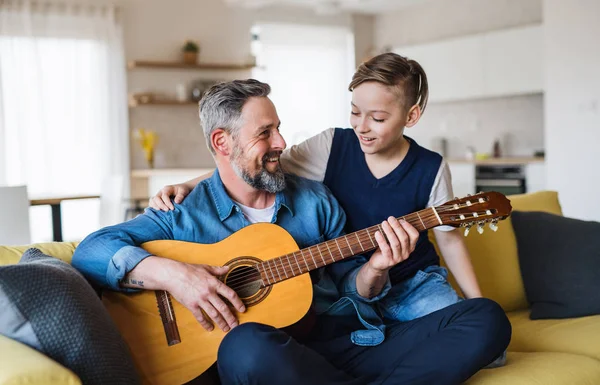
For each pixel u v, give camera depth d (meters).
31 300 1.29
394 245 1.71
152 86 7.12
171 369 1.59
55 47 6.54
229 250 1.75
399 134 1.97
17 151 6.40
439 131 7.98
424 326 1.76
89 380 1.29
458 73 7.34
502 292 2.54
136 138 7.05
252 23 7.65
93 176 6.73
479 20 7.50
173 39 7.22
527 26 6.68
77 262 1.70
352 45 8.36
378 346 1.79
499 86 6.97
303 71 8.10
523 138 7.23
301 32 8.03
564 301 2.41
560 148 5.94
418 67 1.93
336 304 1.87
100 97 6.73
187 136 7.32
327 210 1.97
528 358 1.93
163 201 1.83
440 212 1.75
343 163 2.08
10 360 1.15
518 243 2.62
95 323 1.35
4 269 1.31
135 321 1.62
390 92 1.88
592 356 2.06
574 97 5.81
